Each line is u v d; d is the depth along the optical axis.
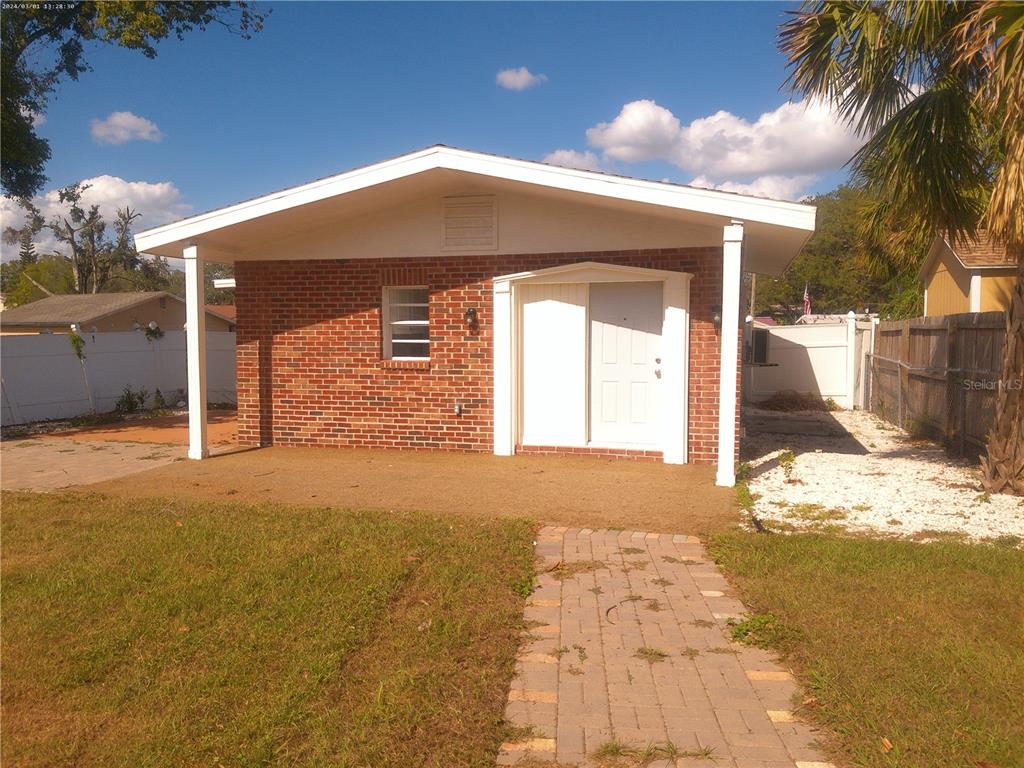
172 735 3.37
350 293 10.46
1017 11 5.93
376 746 3.27
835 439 12.40
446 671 3.94
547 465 9.33
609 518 6.95
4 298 53.22
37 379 15.26
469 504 7.45
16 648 4.22
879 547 5.88
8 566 5.50
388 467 9.27
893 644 4.18
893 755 3.18
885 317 26.59
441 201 10.00
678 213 8.52
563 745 3.33
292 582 5.11
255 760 3.18
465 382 10.11
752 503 7.48
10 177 16.39
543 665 4.08
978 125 7.80
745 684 3.87
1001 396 7.81
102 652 4.15
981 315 9.66
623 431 9.88
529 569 5.50
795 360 17.72
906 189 7.97
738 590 5.13
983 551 5.75
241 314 10.88
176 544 5.98
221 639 4.27
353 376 10.53
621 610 4.82
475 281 9.96
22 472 9.31
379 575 5.23
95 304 30.66
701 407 9.30
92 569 5.41
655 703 3.69
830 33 7.81
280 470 9.17
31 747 3.30
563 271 9.53
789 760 3.21
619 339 9.80
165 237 9.72
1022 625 4.43
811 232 8.23
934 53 7.59
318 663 3.96
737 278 8.17
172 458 10.14
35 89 17.06
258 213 9.31
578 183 8.46
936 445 11.42
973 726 3.38
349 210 9.93
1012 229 6.89
